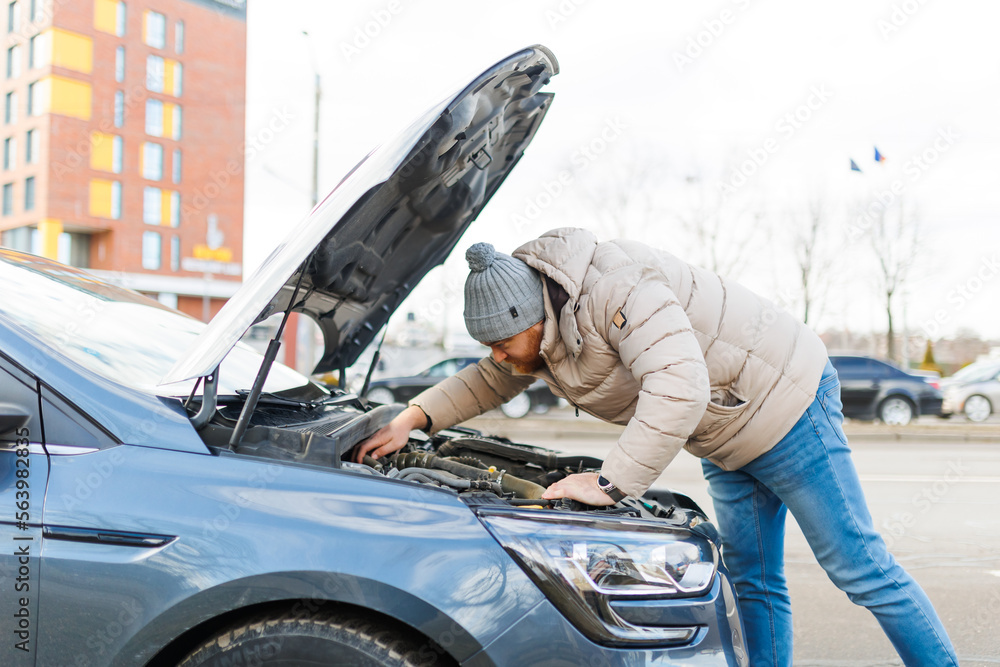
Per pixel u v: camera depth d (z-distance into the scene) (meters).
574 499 1.51
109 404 1.37
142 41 36.94
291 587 1.23
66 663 1.26
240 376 2.01
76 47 35.19
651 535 1.37
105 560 1.25
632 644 1.26
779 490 1.87
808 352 1.78
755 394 1.75
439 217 2.13
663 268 1.72
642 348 1.54
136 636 1.24
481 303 1.64
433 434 2.37
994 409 14.54
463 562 1.24
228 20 39.44
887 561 1.81
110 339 1.69
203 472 1.32
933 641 1.75
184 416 1.40
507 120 1.98
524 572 1.25
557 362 1.76
